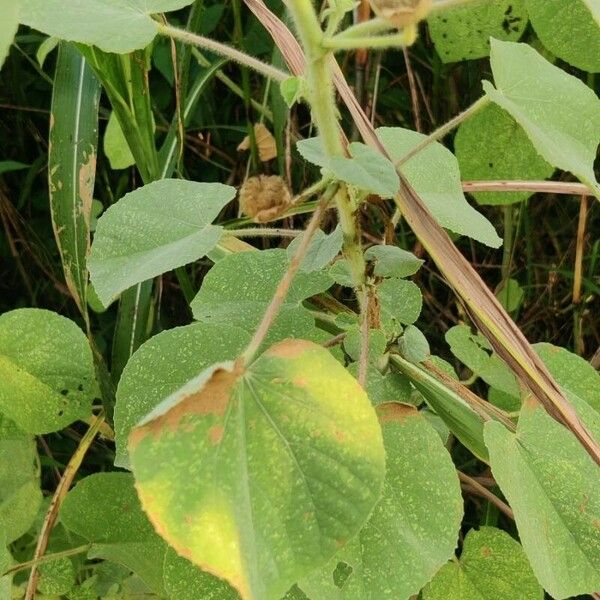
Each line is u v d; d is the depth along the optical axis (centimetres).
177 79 39
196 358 23
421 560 21
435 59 46
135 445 17
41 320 28
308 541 17
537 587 27
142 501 17
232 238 33
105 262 23
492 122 33
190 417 17
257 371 18
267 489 17
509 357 22
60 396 29
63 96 37
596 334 47
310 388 18
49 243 55
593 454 21
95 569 36
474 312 22
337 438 18
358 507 17
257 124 46
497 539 28
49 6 22
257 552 17
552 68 23
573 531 23
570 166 19
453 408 26
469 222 26
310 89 20
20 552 39
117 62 34
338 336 27
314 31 19
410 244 47
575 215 48
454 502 21
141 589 36
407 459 22
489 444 22
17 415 29
